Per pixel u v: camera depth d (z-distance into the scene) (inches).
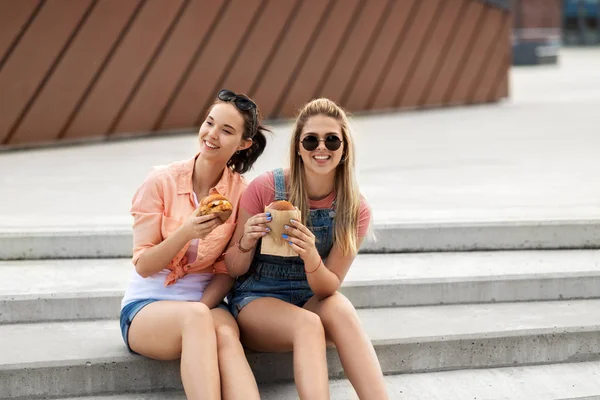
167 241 123.2
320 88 415.2
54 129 310.8
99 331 144.7
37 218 184.5
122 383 133.6
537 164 283.1
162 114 348.2
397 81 466.6
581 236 183.5
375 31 442.0
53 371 130.6
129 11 325.1
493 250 181.9
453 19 497.4
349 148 130.4
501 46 544.7
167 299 129.8
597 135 370.9
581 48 1448.1
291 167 131.9
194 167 132.3
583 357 150.9
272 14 381.7
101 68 321.4
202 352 116.3
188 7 346.3
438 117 454.0
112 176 247.4
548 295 165.5
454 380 141.7
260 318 127.9
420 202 209.8
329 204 133.2
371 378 120.7
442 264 170.6
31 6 294.0
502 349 147.1
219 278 133.9
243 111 127.7
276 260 132.6
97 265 167.3
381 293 159.5
